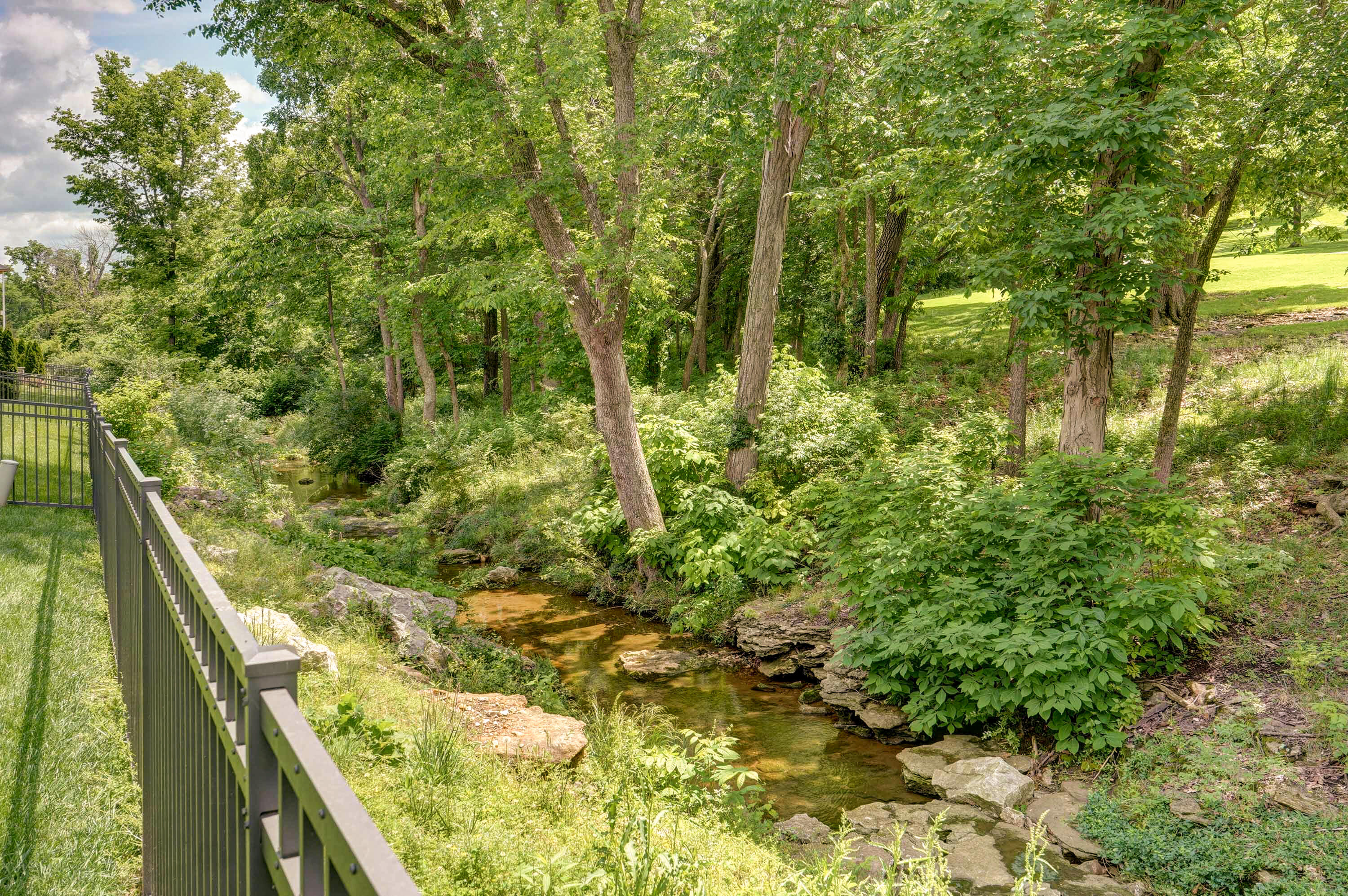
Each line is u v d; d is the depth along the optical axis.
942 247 25.41
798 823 7.23
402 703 6.60
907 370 25.25
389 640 9.52
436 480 22.97
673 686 11.19
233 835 1.78
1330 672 8.05
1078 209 10.50
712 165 27.98
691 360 30.61
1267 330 22.41
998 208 10.55
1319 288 29.02
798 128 16.36
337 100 29.11
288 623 7.16
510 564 17.58
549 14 13.66
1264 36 12.86
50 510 10.42
